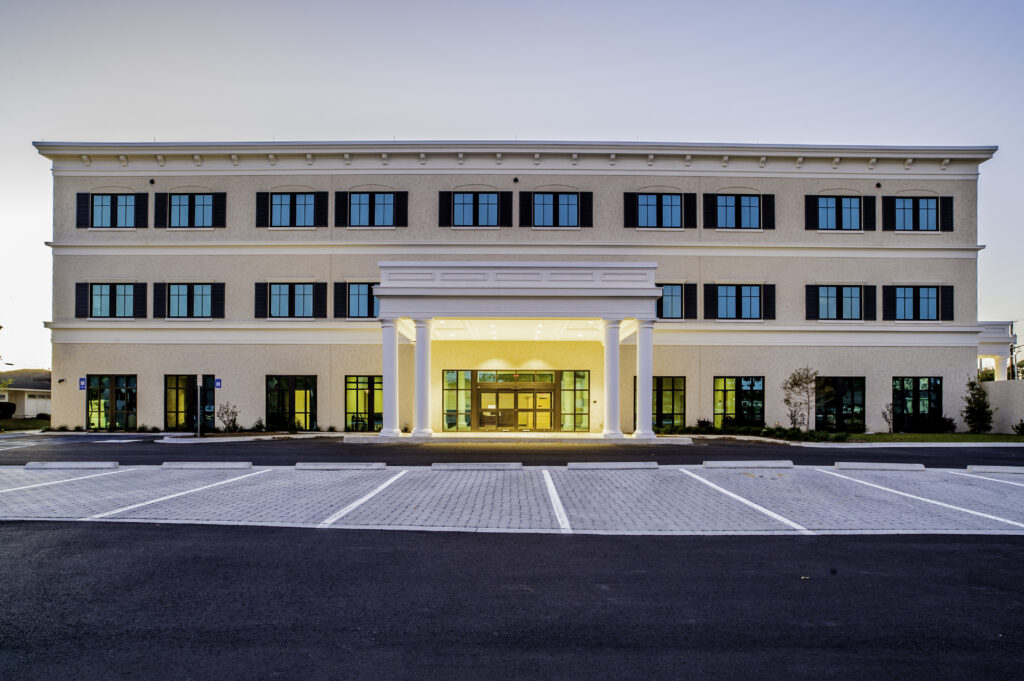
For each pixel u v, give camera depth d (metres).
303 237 29.33
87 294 29.30
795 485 12.79
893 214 29.44
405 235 29.19
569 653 5.16
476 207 29.27
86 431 28.91
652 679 4.73
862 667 4.95
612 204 29.20
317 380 28.94
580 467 14.71
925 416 29.00
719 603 6.31
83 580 6.89
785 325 28.97
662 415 28.70
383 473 14.22
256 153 29.06
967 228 29.53
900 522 9.81
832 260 29.25
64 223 29.53
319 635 5.48
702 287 29.03
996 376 34.69
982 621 5.90
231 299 29.22
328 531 9.00
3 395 51.16
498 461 16.72
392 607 6.14
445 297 23.23
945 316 29.20
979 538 8.90
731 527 9.40
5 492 11.94
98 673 4.79
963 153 29.12
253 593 6.51
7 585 6.73
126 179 29.61
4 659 5.02
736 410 28.83
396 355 23.36
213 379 29.08
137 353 29.19
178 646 5.26
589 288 23.17
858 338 29.06
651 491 12.10
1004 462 17.12
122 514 10.02
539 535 8.87
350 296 29.19
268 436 25.81
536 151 28.94
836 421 28.86
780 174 29.41
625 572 7.26
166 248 29.34
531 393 28.47
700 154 29.02
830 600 6.42
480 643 5.34
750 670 4.88
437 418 28.39
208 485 12.68
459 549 8.12
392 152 29.02
